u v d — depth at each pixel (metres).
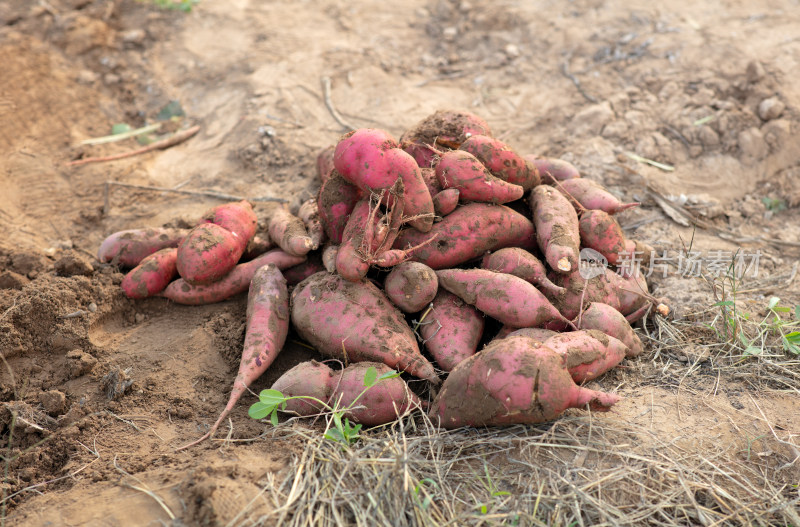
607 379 1.14
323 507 1.01
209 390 1.14
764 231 1.38
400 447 1.05
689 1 1.73
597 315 1.14
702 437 1.07
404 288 1.13
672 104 1.51
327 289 1.15
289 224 1.23
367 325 1.12
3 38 1.67
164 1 1.83
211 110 1.59
